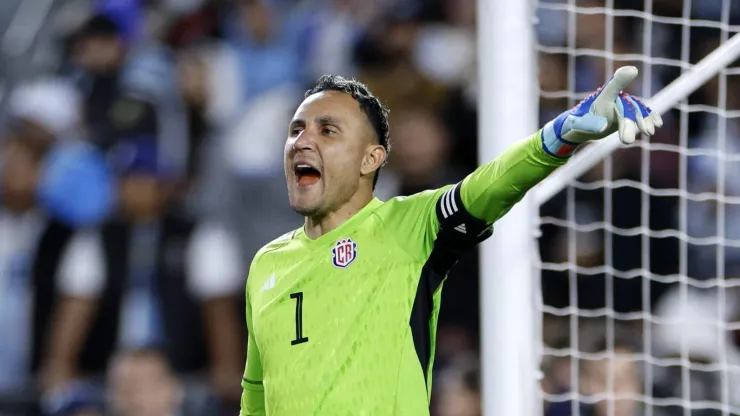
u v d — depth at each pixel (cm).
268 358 1517
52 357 3291
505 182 1406
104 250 3328
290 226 3556
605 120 1334
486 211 1434
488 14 1903
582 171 1898
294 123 1563
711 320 2870
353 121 1546
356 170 1545
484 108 1903
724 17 2070
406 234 1496
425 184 3341
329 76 1600
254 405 1697
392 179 3350
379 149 1572
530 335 1886
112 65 3697
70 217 3369
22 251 3425
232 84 3784
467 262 3122
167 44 3825
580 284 2878
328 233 1538
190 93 3709
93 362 3281
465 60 3666
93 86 3650
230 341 3312
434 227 1479
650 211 2998
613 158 2920
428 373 1480
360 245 1508
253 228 3531
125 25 3806
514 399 1867
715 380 2752
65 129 3581
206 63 3769
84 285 3300
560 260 2878
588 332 2798
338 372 1450
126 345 3269
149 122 3553
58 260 3347
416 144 3362
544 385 2681
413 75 3619
